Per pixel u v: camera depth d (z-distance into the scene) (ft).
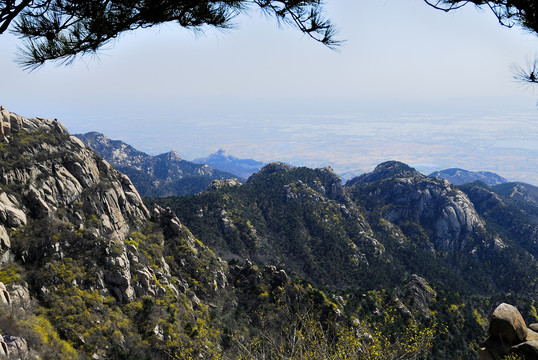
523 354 46.34
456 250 556.10
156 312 160.15
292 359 45.27
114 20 21.49
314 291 196.95
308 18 23.75
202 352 140.56
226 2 23.65
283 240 449.89
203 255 228.22
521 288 474.49
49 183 179.32
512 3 20.71
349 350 45.29
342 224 488.02
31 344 106.63
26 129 195.62
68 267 151.84
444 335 214.69
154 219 232.73
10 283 131.64
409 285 269.03
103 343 133.18
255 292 203.62
